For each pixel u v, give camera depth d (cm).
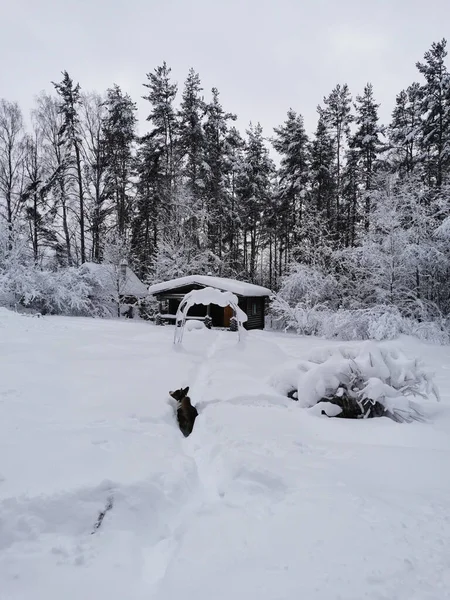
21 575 201
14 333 1141
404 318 1481
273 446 390
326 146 2581
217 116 2759
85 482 284
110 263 2423
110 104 2725
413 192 1664
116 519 256
